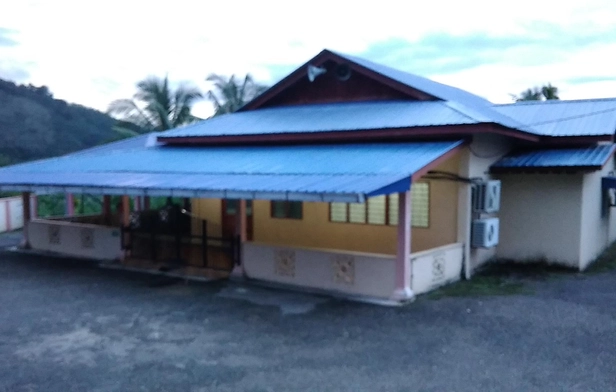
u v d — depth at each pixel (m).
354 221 14.05
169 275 12.59
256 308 9.82
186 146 16.02
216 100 31.30
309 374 6.81
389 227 13.45
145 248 14.03
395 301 9.96
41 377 6.78
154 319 9.21
